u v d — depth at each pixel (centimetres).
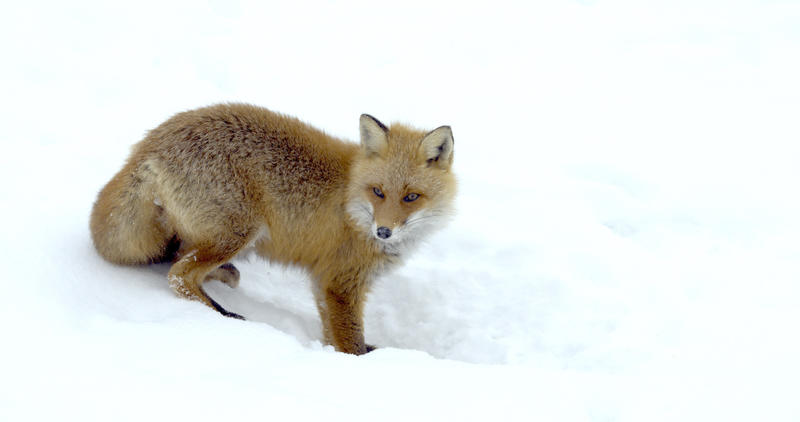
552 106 2117
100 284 967
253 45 2205
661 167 1769
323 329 1171
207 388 654
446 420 639
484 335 1166
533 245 1385
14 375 640
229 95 1942
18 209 1039
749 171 1734
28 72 1744
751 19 2666
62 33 1973
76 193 1213
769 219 1495
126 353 743
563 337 1116
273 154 1064
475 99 2130
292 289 1338
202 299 1040
